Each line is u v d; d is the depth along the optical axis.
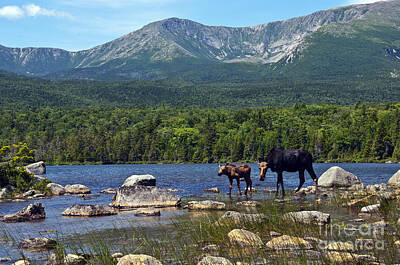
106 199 22.59
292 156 21.47
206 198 21.08
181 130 181.38
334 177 26.48
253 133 170.75
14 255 9.34
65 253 9.31
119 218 14.84
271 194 22.02
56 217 15.50
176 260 8.52
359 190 22.45
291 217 12.41
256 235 10.22
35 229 12.76
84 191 27.45
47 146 169.62
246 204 17.30
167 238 10.80
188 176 49.19
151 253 9.13
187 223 12.98
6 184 27.06
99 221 14.16
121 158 159.00
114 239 10.84
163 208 17.81
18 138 188.62
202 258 8.46
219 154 155.88
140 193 18.94
